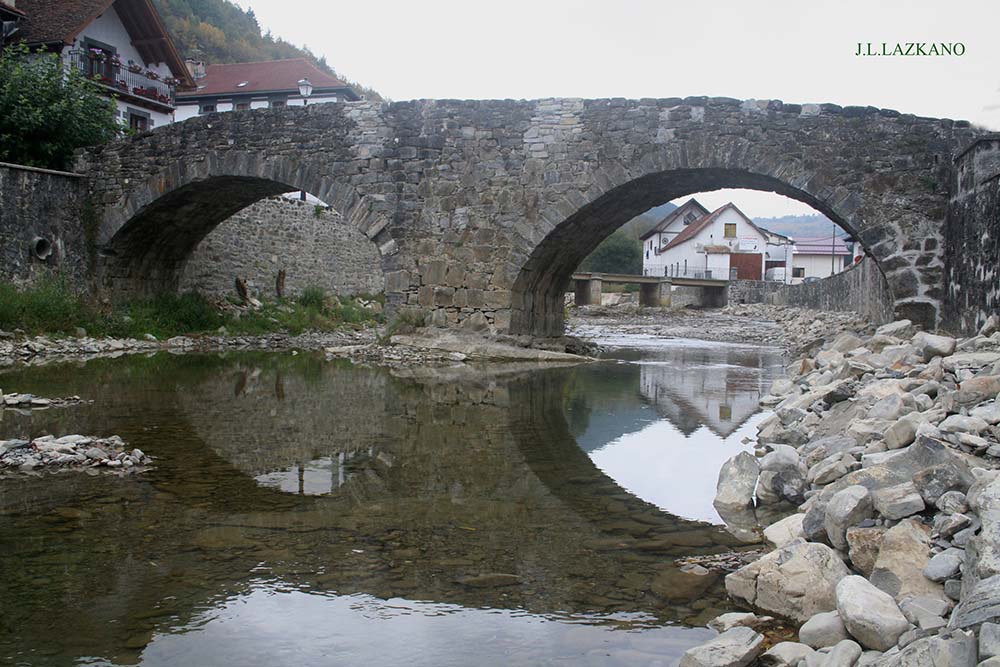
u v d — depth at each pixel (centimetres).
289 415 876
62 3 2602
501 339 1594
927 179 1309
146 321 1878
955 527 348
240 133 1744
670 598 381
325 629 343
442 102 1620
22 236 1708
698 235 6600
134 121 2905
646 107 1484
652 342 2503
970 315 1095
